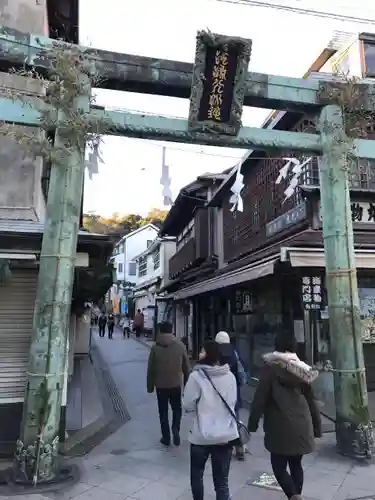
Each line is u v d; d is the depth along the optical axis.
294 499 3.89
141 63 5.85
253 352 11.84
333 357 6.09
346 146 6.32
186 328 23.48
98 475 5.12
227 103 5.98
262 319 11.47
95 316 50.72
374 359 9.10
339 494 4.55
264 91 6.24
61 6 9.60
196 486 3.88
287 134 6.39
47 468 4.79
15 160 7.59
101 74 5.67
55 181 5.27
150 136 5.95
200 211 18.50
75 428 7.46
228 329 14.77
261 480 4.98
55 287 5.04
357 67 10.82
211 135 6.10
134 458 5.79
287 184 10.88
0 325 6.09
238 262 14.00
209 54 5.72
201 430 3.82
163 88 6.09
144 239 56.62
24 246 5.72
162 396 6.45
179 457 5.84
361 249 8.52
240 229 14.73
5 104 5.32
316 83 6.51
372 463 5.46
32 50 5.41
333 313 6.12
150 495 4.56
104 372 15.04
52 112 5.37
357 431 5.68
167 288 27.62
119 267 55.94
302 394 4.00
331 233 6.26
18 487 4.63
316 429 3.98
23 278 6.25
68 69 5.32
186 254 21.50
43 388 4.85
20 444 4.83
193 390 3.93
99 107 5.97
